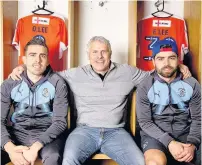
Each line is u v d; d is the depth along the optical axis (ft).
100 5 8.38
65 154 5.84
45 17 7.79
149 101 6.51
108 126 6.56
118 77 6.67
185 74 6.59
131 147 6.06
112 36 8.39
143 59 7.93
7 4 7.48
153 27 7.92
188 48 8.11
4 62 7.39
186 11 8.28
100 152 6.49
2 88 6.45
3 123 6.40
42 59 6.40
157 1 8.18
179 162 6.48
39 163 6.28
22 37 7.72
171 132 6.47
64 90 6.48
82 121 6.68
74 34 8.20
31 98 6.46
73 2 7.64
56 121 6.36
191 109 6.54
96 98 6.60
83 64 8.38
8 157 6.66
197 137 6.32
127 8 8.39
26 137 6.43
